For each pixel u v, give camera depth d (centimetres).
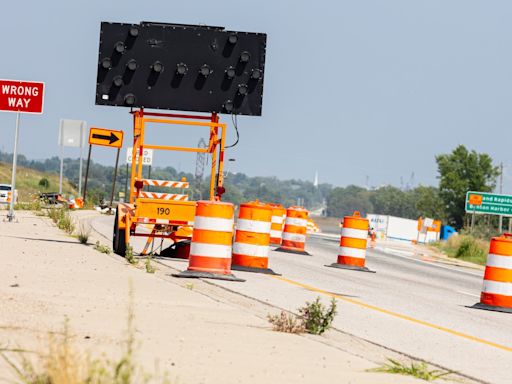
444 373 2572
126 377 1667
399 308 4284
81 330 2458
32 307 2777
